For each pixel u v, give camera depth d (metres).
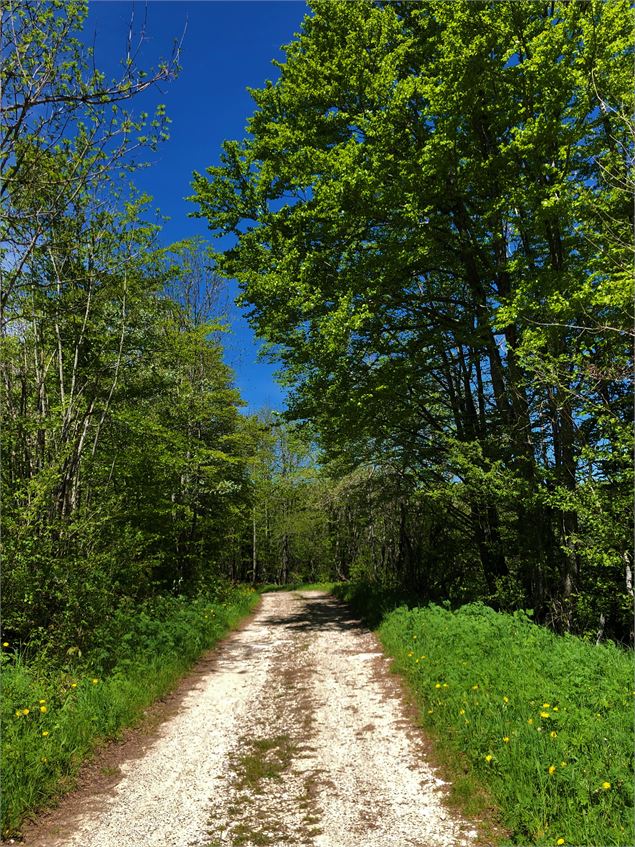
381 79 11.62
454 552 16.84
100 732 6.31
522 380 11.38
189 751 6.18
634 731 4.70
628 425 8.99
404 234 13.06
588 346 10.31
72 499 10.09
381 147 12.06
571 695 5.62
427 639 9.33
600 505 9.41
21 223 7.70
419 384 15.23
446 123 10.95
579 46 9.56
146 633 10.30
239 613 17.08
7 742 5.33
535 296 10.91
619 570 11.17
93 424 12.06
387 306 13.66
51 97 5.89
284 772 5.54
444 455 14.95
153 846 4.25
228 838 4.33
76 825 4.60
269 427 17.52
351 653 10.77
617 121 8.78
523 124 11.37
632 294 8.11
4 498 8.53
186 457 15.89
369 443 16.11
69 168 8.14
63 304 10.28
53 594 8.45
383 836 4.21
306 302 12.79
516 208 11.29
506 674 6.63
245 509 21.62
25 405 10.01
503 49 10.65
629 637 11.62
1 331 9.03
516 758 4.66
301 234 13.66
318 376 14.13
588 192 9.37
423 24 12.67
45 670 7.32
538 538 12.33
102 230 9.99
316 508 29.56
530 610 9.55
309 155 12.70
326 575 41.12
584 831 3.70
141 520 14.41
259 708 7.70
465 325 13.73
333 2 13.00
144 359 12.95
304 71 13.26
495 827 4.18
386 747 5.93
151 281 12.16
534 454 12.44
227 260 14.72
